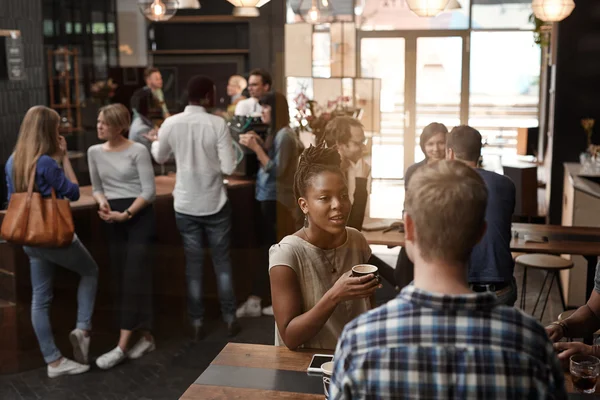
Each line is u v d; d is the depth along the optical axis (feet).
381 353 3.93
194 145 14.56
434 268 4.02
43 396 12.89
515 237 11.18
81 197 15.01
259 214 14.38
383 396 3.91
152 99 15.71
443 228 3.93
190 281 14.82
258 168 14.24
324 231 7.11
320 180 7.01
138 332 14.58
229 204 14.55
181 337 14.79
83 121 16.63
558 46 13.79
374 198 10.16
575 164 13.76
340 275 7.16
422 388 3.86
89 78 17.29
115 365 13.97
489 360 3.81
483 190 3.99
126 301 14.82
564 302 11.78
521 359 3.82
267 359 7.14
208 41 14.64
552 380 3.89
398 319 3.96
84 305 14.26
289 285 7.06
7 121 16.34
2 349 14.11
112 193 14.60
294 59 12.38
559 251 10.46
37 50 16.78
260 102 13.75
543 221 12.67
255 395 6.43
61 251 13.83
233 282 14.82
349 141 9.65
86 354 14.16
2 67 16.44
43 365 14.05
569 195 12.42
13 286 14.06
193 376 13.41
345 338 4.10
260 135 13.98
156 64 15.74
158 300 14.87
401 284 10.20
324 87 11.93
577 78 13.96
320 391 6.49
